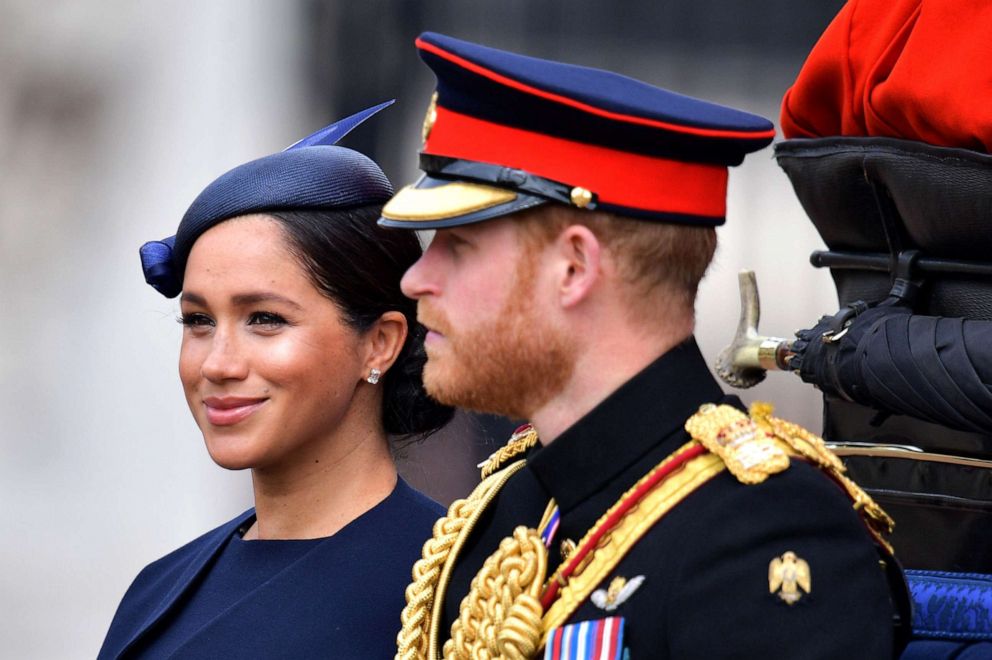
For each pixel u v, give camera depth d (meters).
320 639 7.29
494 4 17.69
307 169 7.52
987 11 6.69
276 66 19.39
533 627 6.05
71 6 20.53
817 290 16.47
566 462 6.27
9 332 20.91
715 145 6.18
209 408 7.48
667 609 5.82
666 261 6.21
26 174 20.80
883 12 7.18
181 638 7.57
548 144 6.11
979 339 6.43
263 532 7.80
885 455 7.05
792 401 16.06
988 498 6.82
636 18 17.23
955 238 6.77
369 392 7.76
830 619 5.62
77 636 19.38
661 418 6.20
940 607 6.70
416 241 7.79
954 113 6.63
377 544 7.57
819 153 7.33
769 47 16.95
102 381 20.97
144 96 20.44
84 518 20.67
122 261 20.86
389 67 18.33
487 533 6.76
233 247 7.40
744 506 5.82
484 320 6.20
